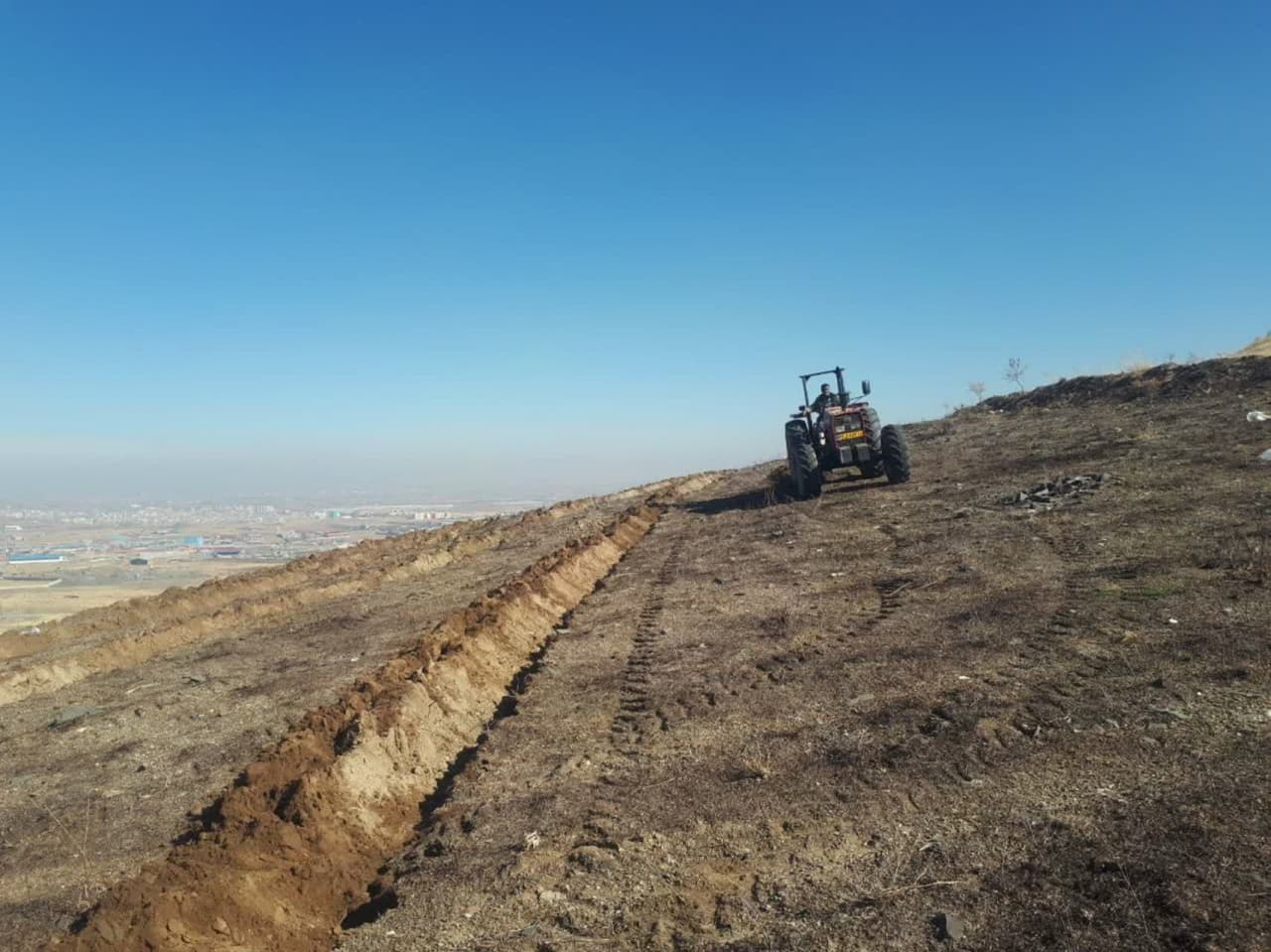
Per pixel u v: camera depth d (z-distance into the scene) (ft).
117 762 26.99
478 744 24.03
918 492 50.98
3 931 16.99
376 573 59.36
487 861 16.66
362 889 17.20
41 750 29.32
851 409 56.13
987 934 11.80
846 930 12.50
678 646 28.96
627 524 62.23
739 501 65.92
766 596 33.71
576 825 17.39
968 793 15.65
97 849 20.65
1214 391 60.34
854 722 19.77
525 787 19.89
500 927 14.28
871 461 55.62
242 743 27.07
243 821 19.34
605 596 39.93
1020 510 39.40
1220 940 10.68
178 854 17.94
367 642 39.06
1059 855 13.17
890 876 13.65
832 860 14.46
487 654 30.55
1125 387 70.59
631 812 17.54
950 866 13.58
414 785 21.71
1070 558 30.04
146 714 32.12
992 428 73.10
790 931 12.77
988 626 24.52
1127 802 14.17
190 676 36.94
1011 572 29.78
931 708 19.63
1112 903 11.80
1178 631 21.17
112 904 15.34
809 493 57.52
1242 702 16.84
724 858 15.21
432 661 28.07
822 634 27.14
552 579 42.11
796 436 57.31
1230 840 12.55
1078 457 50.11
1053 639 22.44
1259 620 20.77
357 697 25.12
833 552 39.42
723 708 22.44
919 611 27.61
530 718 24.58
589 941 13.46
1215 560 26.07
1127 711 17.51
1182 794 14.02
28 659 44.96
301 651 39.34
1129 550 29.35
